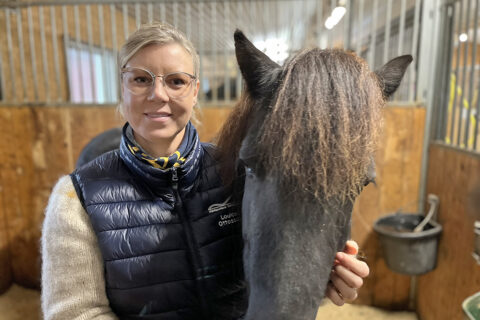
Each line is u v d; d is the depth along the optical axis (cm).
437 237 175
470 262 142
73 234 58
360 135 45
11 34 217
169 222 62
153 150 63
